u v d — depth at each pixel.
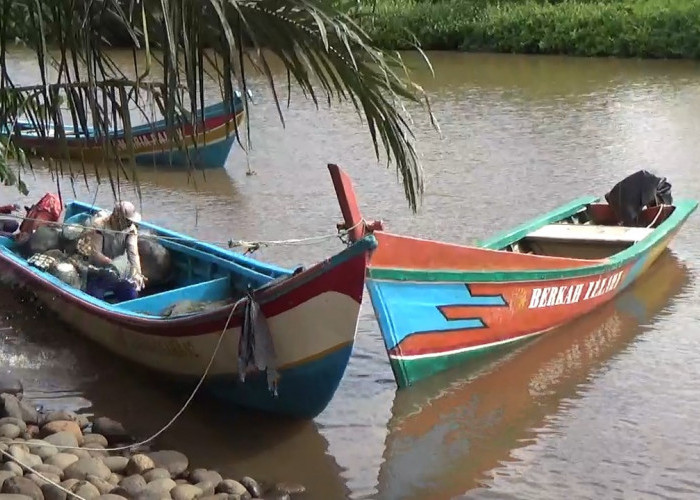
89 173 15.32
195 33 4.61
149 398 7.77
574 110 20.72
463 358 8.13
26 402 7.30
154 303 8.31
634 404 7.55
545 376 8.09
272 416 7.35
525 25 31.20
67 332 8.82
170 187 14.80
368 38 5.07
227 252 9.06
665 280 10.47
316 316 6.48
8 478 5.65
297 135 18.47
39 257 9.12
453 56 31.42
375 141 5.54
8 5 5.02
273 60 6.18
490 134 18.41
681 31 28.58
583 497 6.26
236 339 6.78
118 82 5.21
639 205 11.30
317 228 12.54
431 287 7.53
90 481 5.94
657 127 18.58
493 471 6.64
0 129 6.29
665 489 6.32
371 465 6.75
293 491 6.34
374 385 7.93
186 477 6.38
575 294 9.04
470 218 12.89
